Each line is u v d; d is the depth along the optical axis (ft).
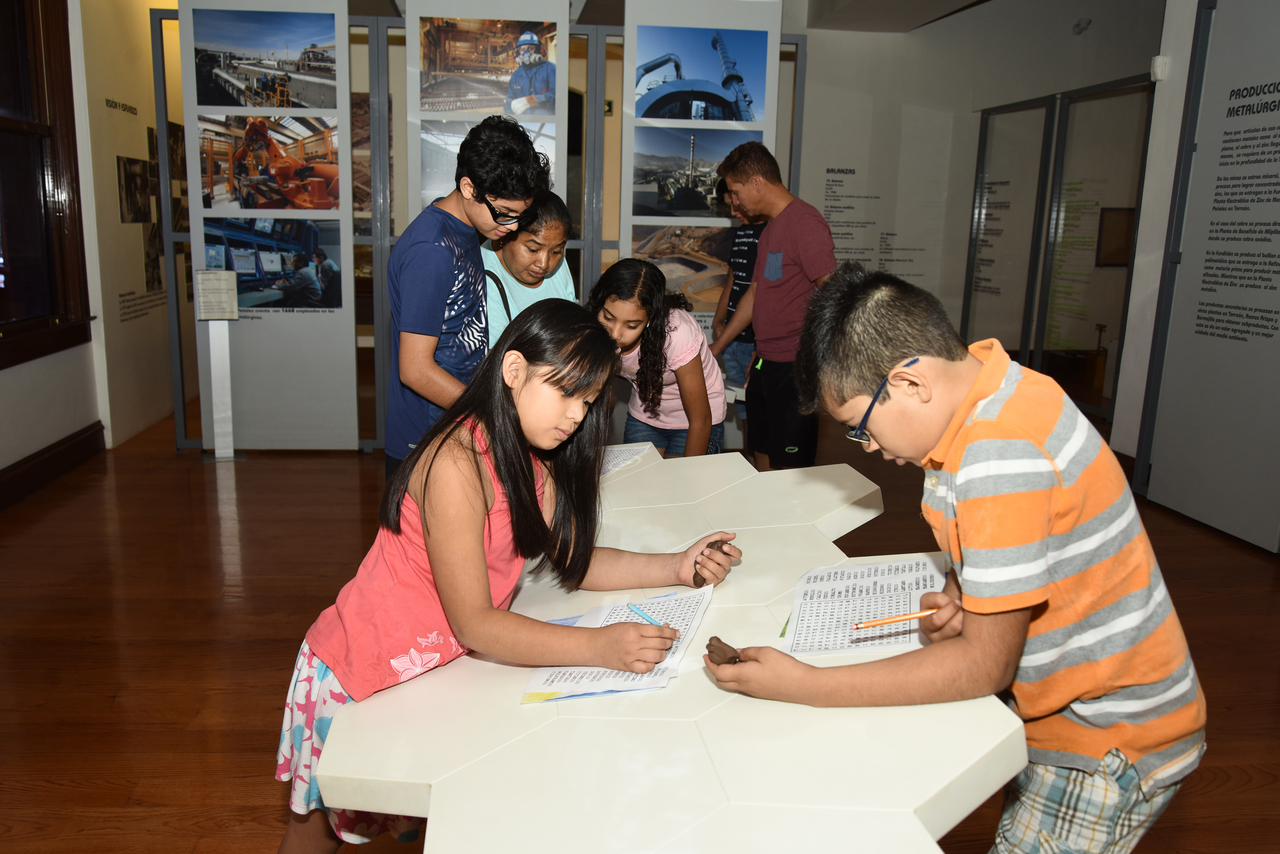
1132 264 16.49
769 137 16.83
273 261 16.60
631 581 4.89
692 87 16.56
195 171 16.16
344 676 4.06
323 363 17.03
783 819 2.88
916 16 22.12
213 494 14.82
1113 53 20.90
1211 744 8.04
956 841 6.95
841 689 3.40
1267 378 12.50
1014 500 3.11
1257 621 10.50
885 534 13.30
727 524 5.75
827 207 24.76
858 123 24.39
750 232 15.70
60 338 15.92
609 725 3.47
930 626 3.80
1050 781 3.94
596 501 4.74
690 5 16.25
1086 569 3.45
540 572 5.22
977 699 3.44
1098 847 3.86
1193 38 13.78
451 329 7.02
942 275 25.61
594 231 17.37
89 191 16.89
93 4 16.98
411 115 16.07
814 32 23.76
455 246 6.82
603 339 4.03
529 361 3.96
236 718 8.33
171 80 20.86
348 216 16.56
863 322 3.38
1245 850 6.72
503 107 16.20
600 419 4.63
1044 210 22.29
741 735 3.35
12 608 10.48
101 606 10.56
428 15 15.79
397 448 7.07
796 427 11.18
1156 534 13.41
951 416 3.38
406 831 4.76
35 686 8.80
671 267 17.25
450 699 3.80
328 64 16.06
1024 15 22.97
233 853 6.61
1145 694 3.68
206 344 16.70
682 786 3.07
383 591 4.14
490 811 2.99
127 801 7.16
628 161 16.78
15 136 15.24
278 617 10.36
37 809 7.04
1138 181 19.04
